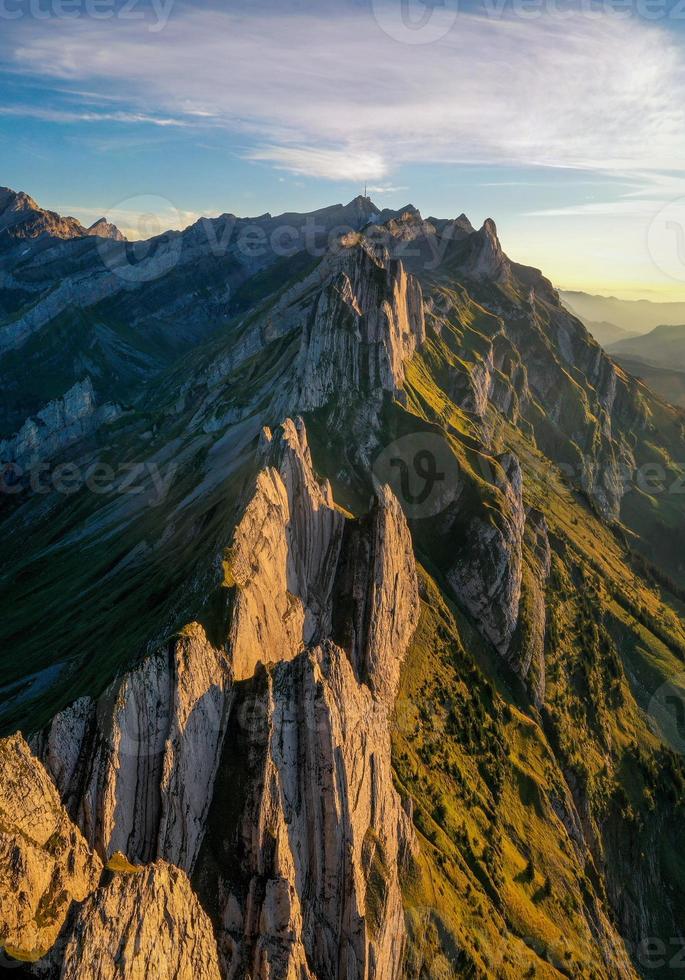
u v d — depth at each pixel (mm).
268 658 92562
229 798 74688
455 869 108312
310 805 79688
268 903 68875
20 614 154625
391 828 94500
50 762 66875
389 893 83688
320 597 121500
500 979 97625
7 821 53406
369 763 91812
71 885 54656
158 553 142875
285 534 112500
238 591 88000
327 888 78875
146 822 69188
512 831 134375
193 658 76688
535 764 156250
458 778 131125
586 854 149125
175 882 59469
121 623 107000
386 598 131125
